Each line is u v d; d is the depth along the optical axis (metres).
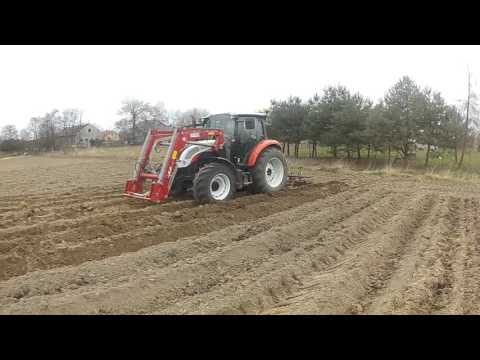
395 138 25.41
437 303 5.05
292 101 32.59
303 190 12.53
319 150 38.84
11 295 5.16
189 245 7.05
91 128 75.06
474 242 7.66
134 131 63.31
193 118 11.76
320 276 5.86
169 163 9.45
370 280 5.88
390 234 7.94
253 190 11.48
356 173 19.58
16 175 18.52
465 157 28.52
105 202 10.26
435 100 24.92
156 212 9.16
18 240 7.07
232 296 5.11
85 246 6.88
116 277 5.86
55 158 33.84
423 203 11.48
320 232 8.26
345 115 27.88
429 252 6.96
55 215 9.08
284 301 5.17
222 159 10.16
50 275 5.66
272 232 7.68
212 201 9.77
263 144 11.23
